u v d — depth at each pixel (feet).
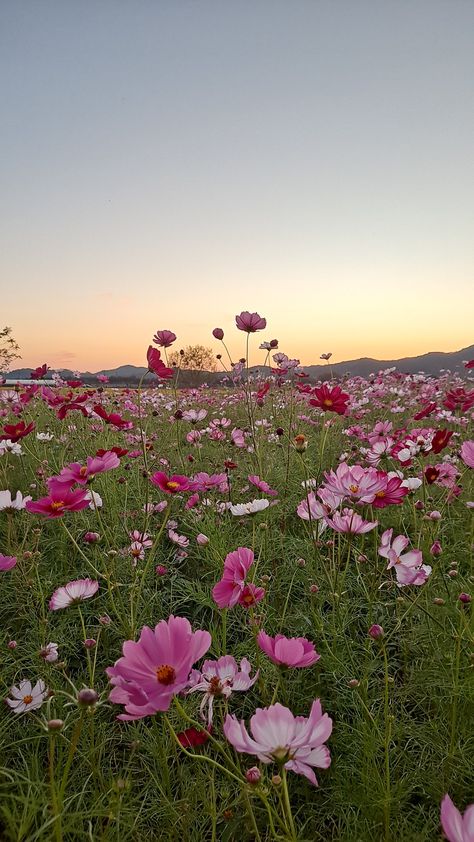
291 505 9.82
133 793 4.38
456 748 4.27
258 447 11.58
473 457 5.59
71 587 4.81
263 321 11.26
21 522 8.71
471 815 2.07
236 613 6.78
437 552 5.74
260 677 4.81
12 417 17.80
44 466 10.89
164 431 16.53
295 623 6.36
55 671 5.36
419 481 7.32
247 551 4.02
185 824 3.88
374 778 4.07
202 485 7.20
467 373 29.12
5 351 55.57
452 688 4.41
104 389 20.67
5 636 6.12
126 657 2.77
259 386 19.19
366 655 5.24
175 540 7.48
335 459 13.44
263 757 2.52
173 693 2.58
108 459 5.93
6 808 3.13
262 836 4.00
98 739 4.72
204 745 4.71
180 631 2.81
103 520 9.20
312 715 2.66
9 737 4.81
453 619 5.65
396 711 4.86
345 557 7.96
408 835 3.75
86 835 3.60
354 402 19.94
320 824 4.20
